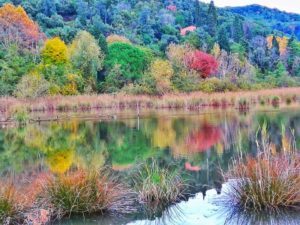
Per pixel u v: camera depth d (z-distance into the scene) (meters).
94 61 49.22
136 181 8.85
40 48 54.19
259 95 38.34
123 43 53.97
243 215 6.37
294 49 76.44
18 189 7.73
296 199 6.55
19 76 43.22
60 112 32.59
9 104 29.28
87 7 90.06
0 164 11.65
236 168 7.61
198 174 9.53
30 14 77.31
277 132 16.23
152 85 43.22
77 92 44.25
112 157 12.45
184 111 31.75
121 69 51.38
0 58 48.19
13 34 58.44
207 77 50.06
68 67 48.19
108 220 6.45
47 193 6.76
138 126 21.14
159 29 80.31
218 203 7.14
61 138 17.36
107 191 7.01
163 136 16.95
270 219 6.12
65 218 6.54
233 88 45.53
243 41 80.69
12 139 17.27
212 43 66.44
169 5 108.56
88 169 7.61
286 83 56.75
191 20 101.25
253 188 6.67
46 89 37.44
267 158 7.03
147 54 55.81
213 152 12.50
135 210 6.92
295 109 29.66
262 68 71.50
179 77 45.38
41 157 12.79
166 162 11.19
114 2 101.75
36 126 22.25
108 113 30.89
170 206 7.11
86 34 51.03
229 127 19.08
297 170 6.94
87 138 17.16
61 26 74.81
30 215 6.20
